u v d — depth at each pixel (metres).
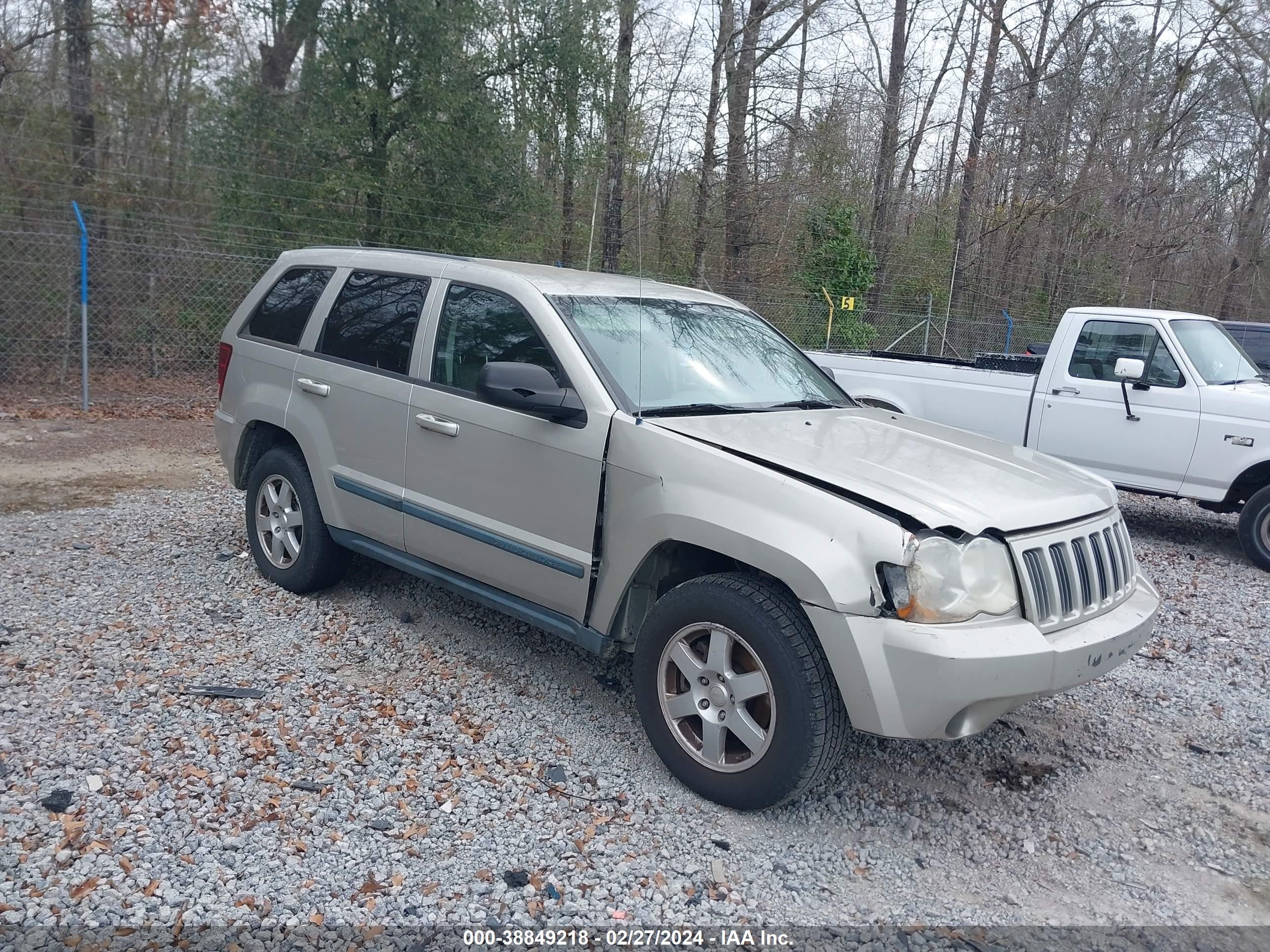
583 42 14.57
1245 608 6.73
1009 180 24.38
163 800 3.50
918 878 3.43
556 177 15.71
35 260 12.07
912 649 3.25
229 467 5.96
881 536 3.33
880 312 19.89
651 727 3.90
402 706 4.36
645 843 3.47
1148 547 8.46
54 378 12.14
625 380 4.24
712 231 19.44
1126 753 4.47
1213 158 28.14
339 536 5.27
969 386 9.12
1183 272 28.12
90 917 2.89
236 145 13.52
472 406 4.50
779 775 3.49
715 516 3.63
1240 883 3.52
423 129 13.62
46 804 3.41
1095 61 25.50
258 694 4.36
